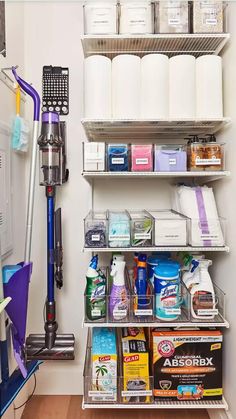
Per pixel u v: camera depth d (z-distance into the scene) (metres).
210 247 1.32
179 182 1.67
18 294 1.22
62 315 1.74
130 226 1.34
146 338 1.48
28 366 1.40
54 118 1.44
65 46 1.67
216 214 1.35
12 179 1.44
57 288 1.73
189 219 1.33
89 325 1.32
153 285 1.40
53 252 1.53
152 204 1.71
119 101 1.30
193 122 1.35
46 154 1.43
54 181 1.46
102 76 1.30
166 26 1.31
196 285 1.36
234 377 1.30
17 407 1.50
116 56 1.39
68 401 1.67
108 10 1.30
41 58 1.67
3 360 1.21
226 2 1.32
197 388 1.36
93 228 1.33
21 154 1.59
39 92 1.67
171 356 1.36
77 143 1.69
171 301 1.34
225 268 1.41
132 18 1.31
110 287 1.43
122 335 1.50
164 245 1.33
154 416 1.56
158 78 1.30
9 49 1.42
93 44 1.39
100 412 1.58
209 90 1.32
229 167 1.37
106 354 1.34
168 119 1.31
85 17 1.32
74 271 1.73
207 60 1.32
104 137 1.69
